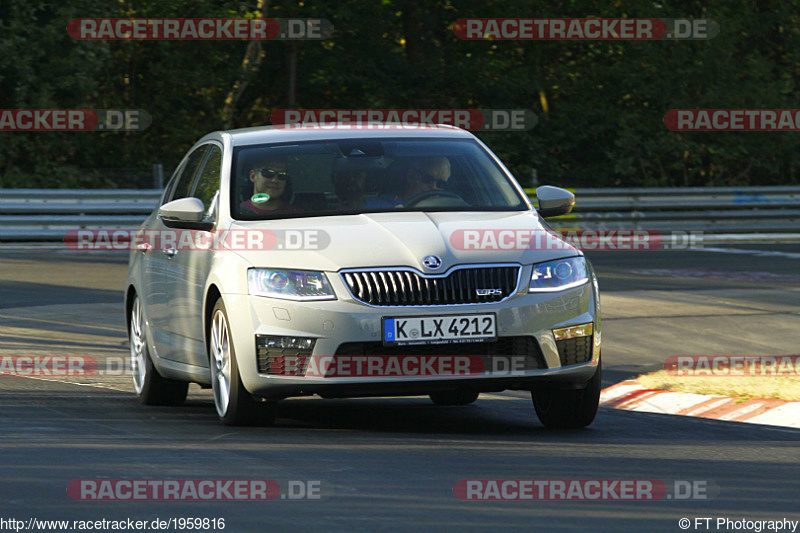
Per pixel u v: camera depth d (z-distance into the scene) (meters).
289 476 20.19
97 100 95.75
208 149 30.42
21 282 57.34
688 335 44.84
